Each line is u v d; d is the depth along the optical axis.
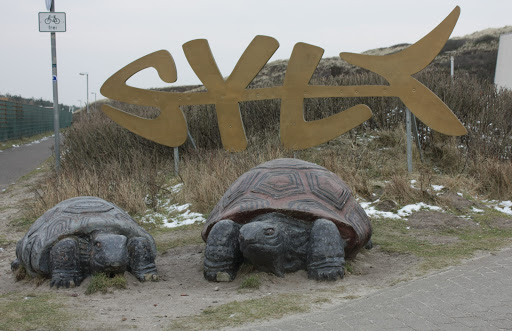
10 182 12.62
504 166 8.68
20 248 5.28
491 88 12.16
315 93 9.50
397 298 4.13
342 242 4.96
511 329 3.44
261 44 9.73
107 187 8.98
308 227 5.02
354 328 3.52
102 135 12.05
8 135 26.03
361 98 11.63
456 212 7.66
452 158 9.58
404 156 9.93
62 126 45.09
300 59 9.52
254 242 4.65
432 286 4.42
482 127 10.20
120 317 3.90
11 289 5.11
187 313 4.00
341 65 32.50
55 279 4.81
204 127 11.64
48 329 3.62
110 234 4.90
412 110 9.06
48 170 13.55
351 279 4.91
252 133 11.52
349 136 11.14
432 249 5.96
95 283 4.68
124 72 10.30
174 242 6.91
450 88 11.27
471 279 4.59
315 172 5.51
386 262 5.64
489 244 6.07
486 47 43.72
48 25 11.30
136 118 10.44
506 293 4.18
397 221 7.36
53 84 11.62
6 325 3.69
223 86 9.95
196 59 10.04
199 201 8.36
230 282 4.98
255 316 3.84
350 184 8.43
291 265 4.98
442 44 8.84
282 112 9.66
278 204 4.98
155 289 4.80
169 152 11.48
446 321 3.61
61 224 5.03
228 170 8.84
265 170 5.52
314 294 4.38
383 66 9.13
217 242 4.99
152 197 8.76
